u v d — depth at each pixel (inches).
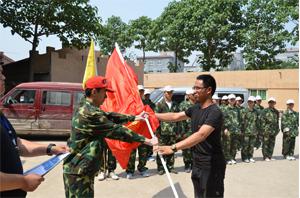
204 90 138.7
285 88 1000.2
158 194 230.7
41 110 421.7
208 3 1314.0
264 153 371.9
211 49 1414.9
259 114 370.6
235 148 346.6
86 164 130.1
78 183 131.2
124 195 227.3
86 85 137.2
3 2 788.0
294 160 374.3
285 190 248.1
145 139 135.8
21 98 423.8
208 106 139.5
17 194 82.9
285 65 1718.8
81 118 131.3
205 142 137.3
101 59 979.9
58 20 837.2
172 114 160.7
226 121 339.6
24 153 100.0
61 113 422.3
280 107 1007.6
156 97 442.6
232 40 1376.7
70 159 132.7
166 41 1453.0
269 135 369.4
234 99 350.3
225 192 240.5
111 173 269.4
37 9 815.1
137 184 255.0
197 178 140.3
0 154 79.1
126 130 133.3
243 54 1360.7
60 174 275.4
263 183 267.6
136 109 188.5
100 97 137.4
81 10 846.5
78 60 917.2
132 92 195.5
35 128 421.7
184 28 1368.1
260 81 1045.2
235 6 1323.8
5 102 419.2
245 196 231.9
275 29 1288.1
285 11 1095.0
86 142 133.1
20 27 820.6
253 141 358.0
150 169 305.4
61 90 424.2
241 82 1077.8
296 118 380.2
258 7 1304.1
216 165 137.6
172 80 1203.9
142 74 1143.0
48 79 863.7
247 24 1362.0
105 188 243.1
